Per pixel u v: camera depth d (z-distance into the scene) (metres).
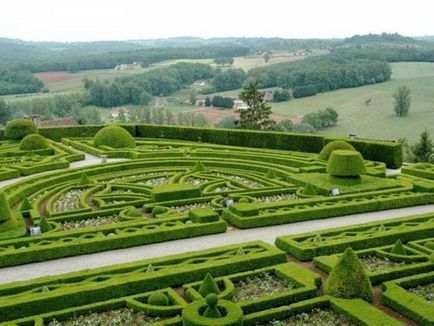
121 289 16.41
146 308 15.09
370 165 34.47
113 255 20.59
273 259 18.75
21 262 19.89
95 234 21.88
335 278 15.77
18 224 23.25
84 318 15.09
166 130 51.62
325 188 27.95
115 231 22.09
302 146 43.03
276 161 36.97
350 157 28.75
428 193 27.55
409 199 26.81
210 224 22.70
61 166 36.44
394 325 13.91
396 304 15.21
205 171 33.81
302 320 14.87
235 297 16.11
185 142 48.25
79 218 24.44
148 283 16.80
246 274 17.41
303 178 30.61
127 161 36.25
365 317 14.32
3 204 22.22
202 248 21.06
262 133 45.44
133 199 27.55
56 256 20.34
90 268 19.17
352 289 15.50
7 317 15.09
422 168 33.88
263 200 27.31
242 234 22.78
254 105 63.66
